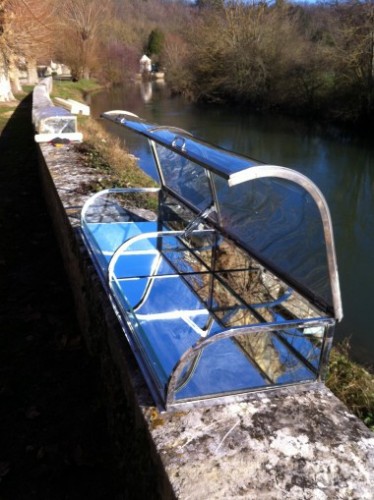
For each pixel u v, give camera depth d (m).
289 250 2.33
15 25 16.66
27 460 2.60
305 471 1.57
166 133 3.07
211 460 1.60
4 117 16.42
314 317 2.02
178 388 1.83
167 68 40.75
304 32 28.56
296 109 25.12
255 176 1.81
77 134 8.09
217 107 29.19
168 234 3.28
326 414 1.83
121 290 2.56
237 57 28.72
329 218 1.88
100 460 2.59
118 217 4.29
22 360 3.45
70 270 4.28
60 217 4.78
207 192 3.34
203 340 1.80
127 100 32.09
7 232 5.93
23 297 4.36
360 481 1.54
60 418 2.89
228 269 3.01
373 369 4.80
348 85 20.92
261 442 1.68
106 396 2.73
